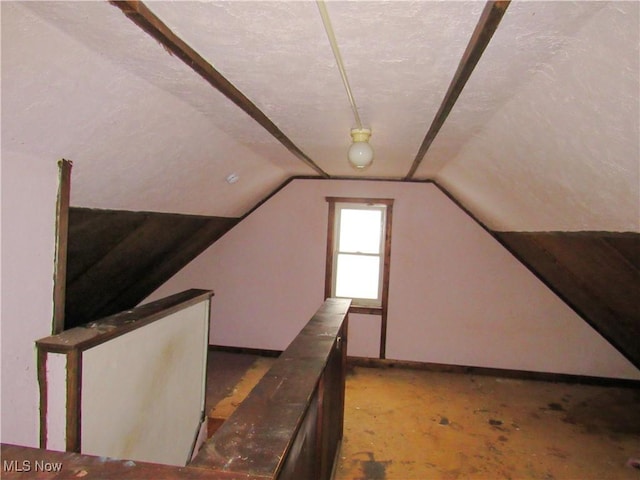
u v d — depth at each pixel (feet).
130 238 8.61
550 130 5.07
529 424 11.02
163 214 8.94
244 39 3.94
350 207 15.23
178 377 8.52
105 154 5.57
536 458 9.39
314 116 6.52
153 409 7.53
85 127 4.83
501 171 7.77
